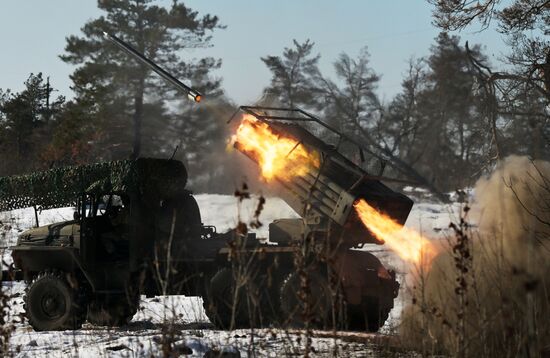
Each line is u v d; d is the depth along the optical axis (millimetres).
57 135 188500
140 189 45844
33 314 46656
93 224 47094
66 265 47750
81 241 46406
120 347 33062
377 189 43156
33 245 47938
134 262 45625
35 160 191625
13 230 92750
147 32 187875
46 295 46594
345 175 42250
